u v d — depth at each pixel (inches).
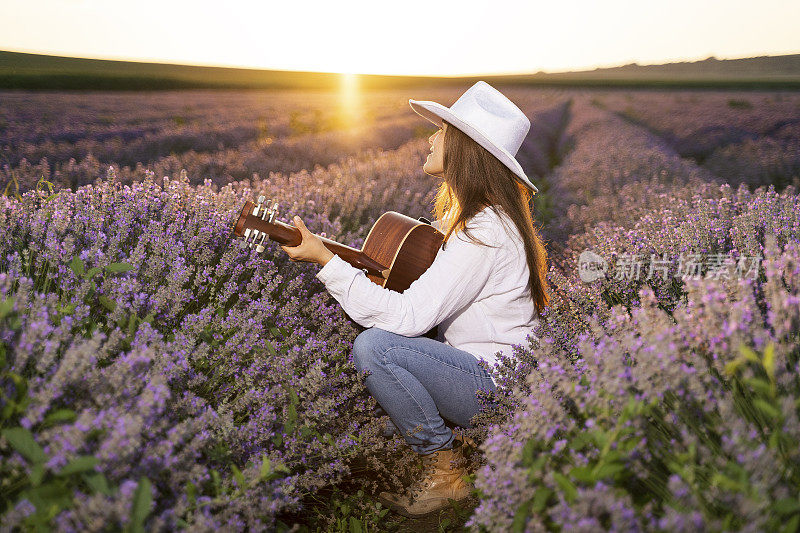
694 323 68.7
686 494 49.9
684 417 61.9
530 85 2854.3
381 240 111.6
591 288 116.2
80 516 50.8
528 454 61.4
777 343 61.9
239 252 113.0
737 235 138.3
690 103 1414.9
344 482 103.0
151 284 94.3
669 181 392.8
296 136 720.3
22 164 293.7
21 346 60.7
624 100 1675.7
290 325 105.3
